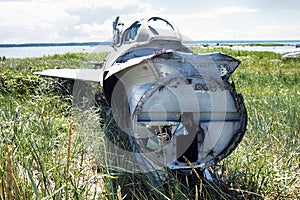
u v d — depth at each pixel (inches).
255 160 168.4
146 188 143.7
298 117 231.8
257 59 909.2
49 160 141.5
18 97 291.7
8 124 157.0
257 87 368.8
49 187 112.3
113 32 237.3
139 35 190.5
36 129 172.7
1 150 129.4
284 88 372.5
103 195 126.4
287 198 140.1
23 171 123.6
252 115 230.4
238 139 143.3
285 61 842.8
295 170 163.3
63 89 308.0
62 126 205.2
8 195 73.0
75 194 111.2
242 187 143.3
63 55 955.3
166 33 189.0
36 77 319.0
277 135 206.2
